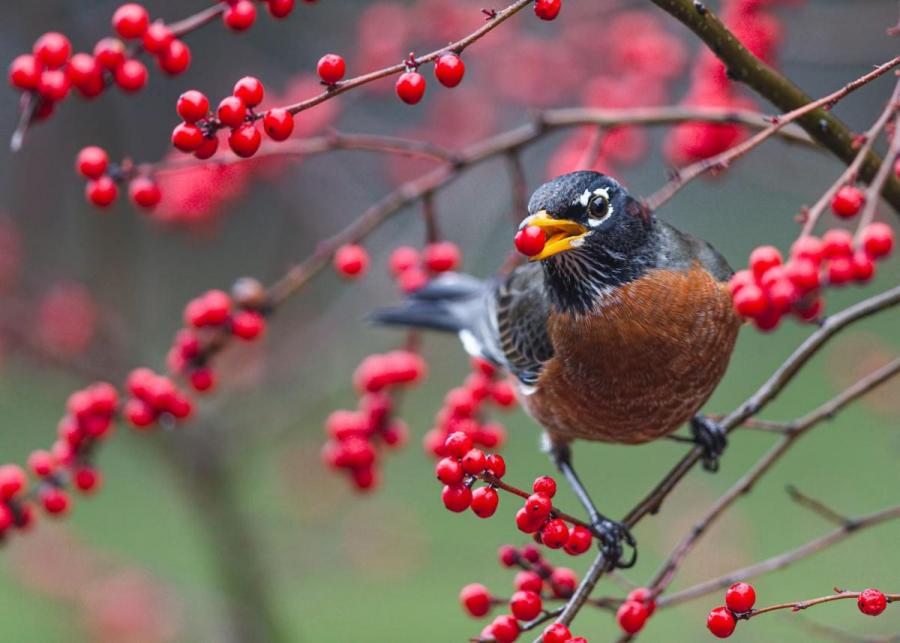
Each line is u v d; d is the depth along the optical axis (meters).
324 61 4.88
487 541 15.27
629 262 6.72
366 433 8.08
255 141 5.03
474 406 8.20
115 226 11.38
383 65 10.04
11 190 13.16
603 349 6.84
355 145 7.35
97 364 11.32
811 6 10.19
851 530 6.37
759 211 17.81
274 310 7.58
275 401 11.59
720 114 6.78
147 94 13.85
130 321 11.75
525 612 5.49
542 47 10.70
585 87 10.67
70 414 7.32
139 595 12.48
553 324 7.08
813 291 4.57
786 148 9.89
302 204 12.79
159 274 15.47
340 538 12.82
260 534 11.91
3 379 11.85
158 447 11.12
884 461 15.50
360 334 12.20
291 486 12.92
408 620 14.36
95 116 10.99
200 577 14.96
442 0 10.38
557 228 6.54
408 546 13.02
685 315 6.71
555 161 9.03
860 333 11.09
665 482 6.43
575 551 5.17
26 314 11.30
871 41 9.72
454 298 8.69
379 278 11.81
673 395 6.93
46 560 12.62
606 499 15.88
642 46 9.05
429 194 7.63
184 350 7.58
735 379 17.81
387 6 10.32
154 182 6.73
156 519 16.72
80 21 11.70
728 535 11.45
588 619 13.85
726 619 4.94
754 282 4.64
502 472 4.95
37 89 5.95
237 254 15.15
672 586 12.81
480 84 11.15
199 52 13.50
